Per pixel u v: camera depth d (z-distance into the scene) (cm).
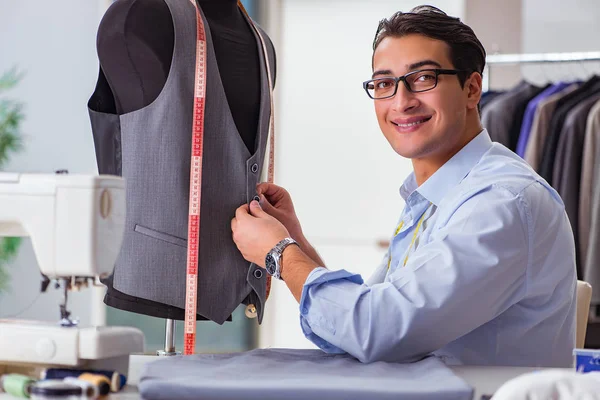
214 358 135
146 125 157
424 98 167
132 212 159
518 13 445
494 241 144
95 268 127
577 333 192
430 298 139
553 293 163
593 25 432
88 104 162
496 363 161
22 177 129
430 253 144
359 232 469
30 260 441
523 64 421
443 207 161
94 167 446
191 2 160
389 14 463
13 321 133
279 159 477
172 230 159
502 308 152
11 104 446
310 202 475
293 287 152
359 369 129
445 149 171
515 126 371
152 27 153
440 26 166
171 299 159
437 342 142
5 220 130
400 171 464
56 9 446
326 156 473
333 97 471
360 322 139
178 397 108
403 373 124
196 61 157
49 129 447
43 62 447
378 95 173
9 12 448
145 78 156
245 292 168
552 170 357
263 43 177
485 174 161
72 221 126
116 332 125
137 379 131
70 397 109
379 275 188
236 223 162
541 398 89
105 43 154
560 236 161
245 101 169
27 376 127
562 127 356
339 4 469
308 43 473
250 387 108
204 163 161
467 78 170
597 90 366
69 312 132
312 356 145
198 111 157
